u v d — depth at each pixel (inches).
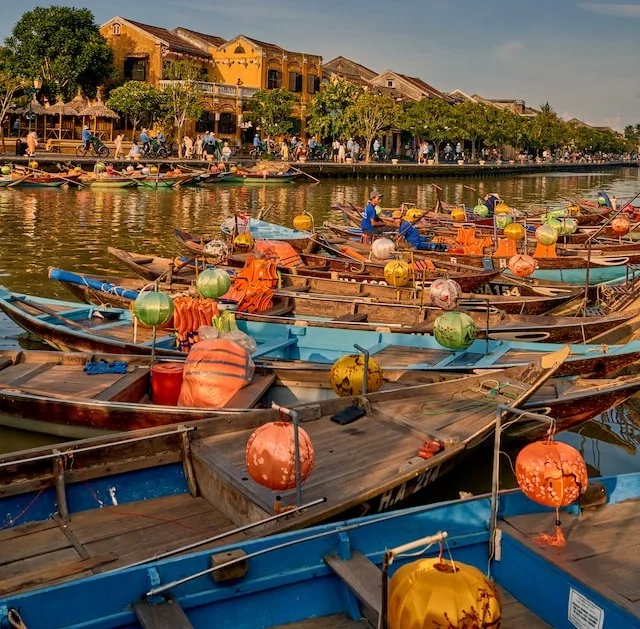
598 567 233.8
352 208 1250.0
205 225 1251.2
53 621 198.4
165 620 199.8
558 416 389.1
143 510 300.0
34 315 531.5
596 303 651.5
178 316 464.8
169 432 313.0
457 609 179.2
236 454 311.9
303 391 419.2
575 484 236.1
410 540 247.8
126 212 1374.3
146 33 2481.5
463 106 3058.6
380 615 188.7
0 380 407.2
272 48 2748.5
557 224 941.8
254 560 220.7
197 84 2405.3
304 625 224.1
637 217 1274.6
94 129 2162.9
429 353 478.9
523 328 510.0
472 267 722.8
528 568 238.8
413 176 2721.5
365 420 359.6
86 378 412.5
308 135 2859.3
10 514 286.2
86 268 868.0
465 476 386.0
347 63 3641.7
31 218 1240.8
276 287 614.2
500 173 3248.0
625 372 452.1
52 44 2253.9
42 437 398.6
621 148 5516.7
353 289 621.3
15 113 2091.5
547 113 4247.0
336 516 277.3
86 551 269.4
